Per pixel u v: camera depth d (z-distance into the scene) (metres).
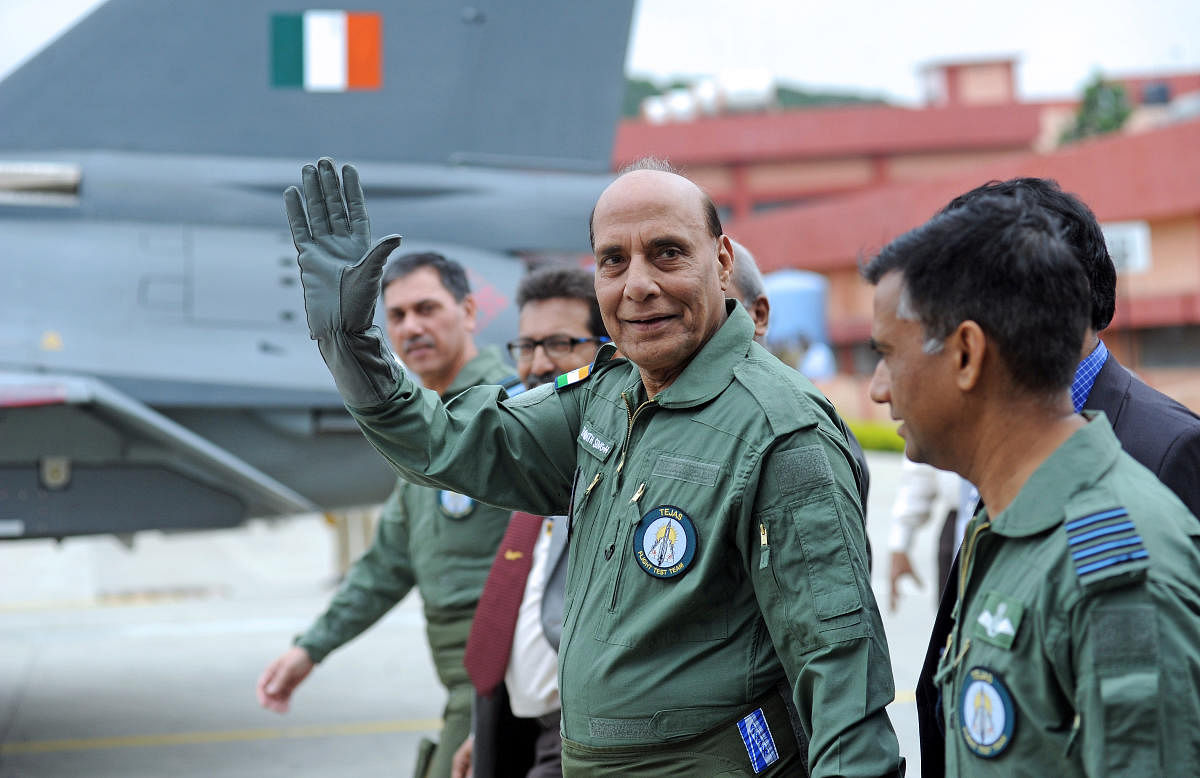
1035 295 1.45
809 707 1.88
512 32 5.86
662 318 2.00
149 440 5.25
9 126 5.46
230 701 6.32
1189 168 23.97
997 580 1.46
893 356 1.54
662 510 1.97
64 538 5.24
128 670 7.05
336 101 5.71
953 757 1.50
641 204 2.00
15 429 5.04
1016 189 2.03
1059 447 1.45
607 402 2.18
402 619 8.53
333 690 6.57
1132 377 2.03
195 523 5.39
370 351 2.03
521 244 5.84
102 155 5.48
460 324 3.34
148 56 5.55
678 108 54.25
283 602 9.30
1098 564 1.34
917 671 6.35
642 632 1.96
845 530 1.89
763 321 2.80
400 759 5.30
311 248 2.04
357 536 9.84
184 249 5.46
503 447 2.21
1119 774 1.30
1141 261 13.45
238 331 5.48
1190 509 1.89
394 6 5.75
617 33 5.98
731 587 1.96
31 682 6.77
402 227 5.73
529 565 2.95
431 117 5.80
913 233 1.54
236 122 5.62
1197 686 1.31
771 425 1.92
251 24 5.64
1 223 5.39
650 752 1.96
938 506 12.55
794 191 52.53
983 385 1.49
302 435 5.61
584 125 5.99
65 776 5.00
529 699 2.89
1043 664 1.38
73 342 5.27
